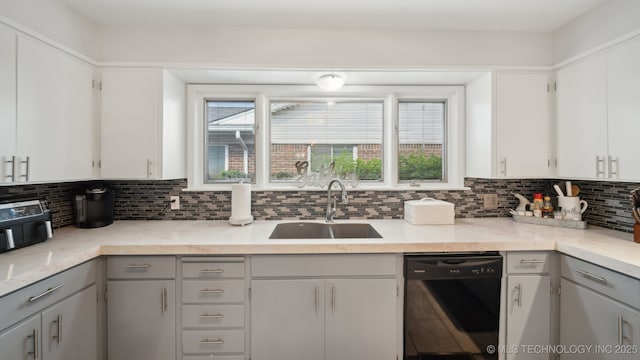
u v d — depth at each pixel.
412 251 1.60
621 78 1.54
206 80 2.19
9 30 1.34
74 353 1.39
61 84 1.62
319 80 2.09
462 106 2.33
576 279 1.51
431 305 1.61
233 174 2.38
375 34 1.98
